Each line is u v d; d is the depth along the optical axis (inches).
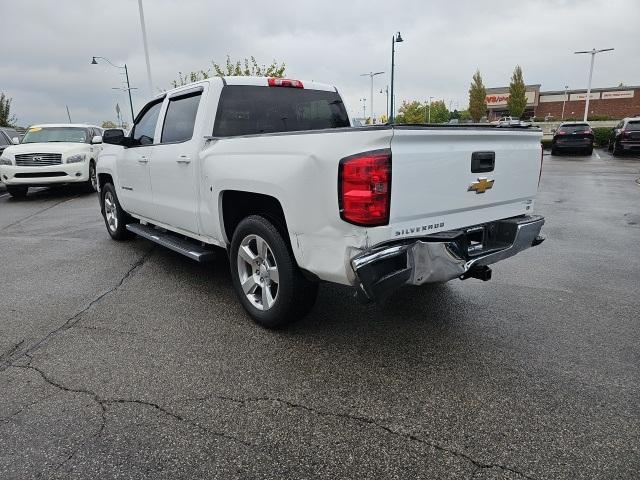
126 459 91.6
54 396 112.6
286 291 134.9
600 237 267.6
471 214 133.4
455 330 146.0
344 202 109.7
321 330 146.9
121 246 258.2
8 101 1352.1
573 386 114.5
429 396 111.3
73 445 95.5
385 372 122.1
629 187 473.1
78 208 401.1
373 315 157.9
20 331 149.1
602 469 87.7
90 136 527.5
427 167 115.5
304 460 91.1
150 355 132.3
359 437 97.4
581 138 875.4
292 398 111.1
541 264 214.7
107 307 168.1
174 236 205.2
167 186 188.1
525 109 2662.4
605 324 149.3
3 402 110.3
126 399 111.0
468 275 137.6
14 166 453.1
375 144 107.0
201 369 124.4
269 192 129.6
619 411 104.4
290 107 187.2
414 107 2068.2
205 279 198.1
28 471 88.5
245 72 911.0
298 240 124.3
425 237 117.5
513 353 131.2
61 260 230.8
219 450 94.0
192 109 174.2
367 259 107.7
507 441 95.6
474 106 2679.6
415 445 94.8
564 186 485.4
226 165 145.5
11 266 221.9
